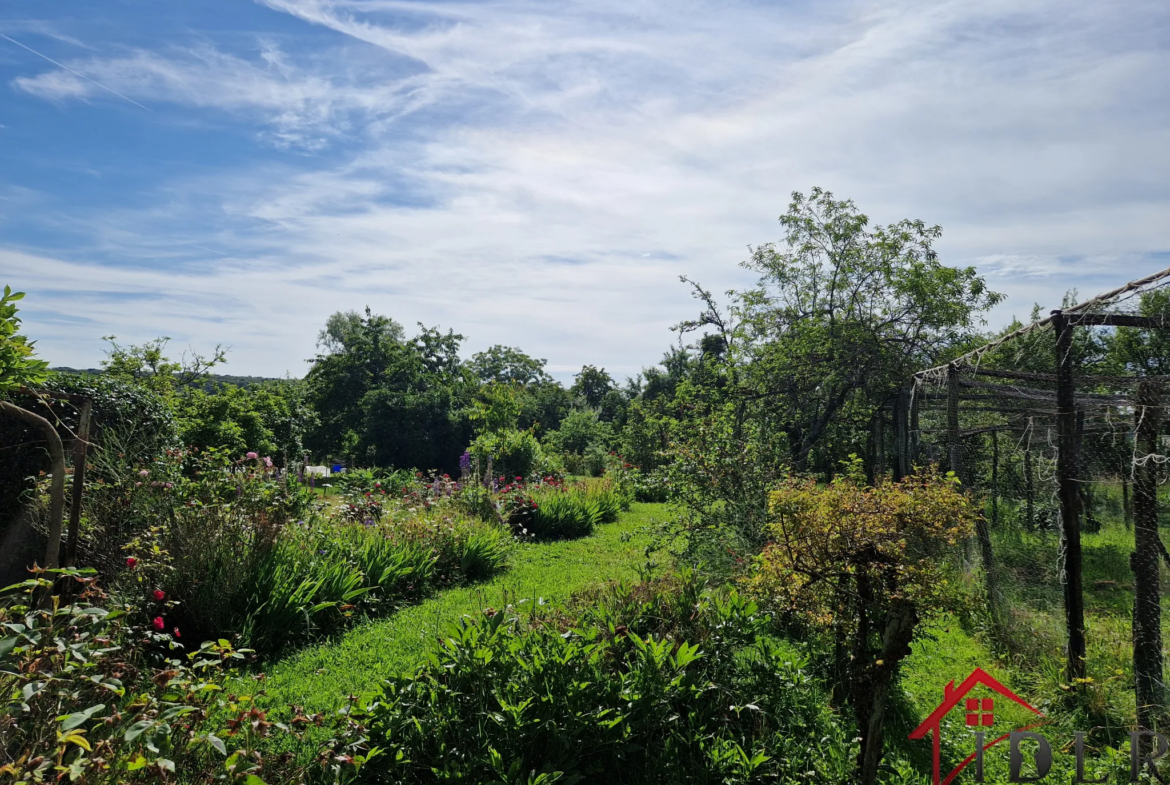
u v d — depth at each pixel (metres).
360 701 4.14
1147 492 4.64
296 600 6.16
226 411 14.70
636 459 20.44
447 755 3.68
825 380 12.81
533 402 36.78
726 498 7.95
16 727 2.91
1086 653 5.46
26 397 6.47
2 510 6.07
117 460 6.79
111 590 5.65
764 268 15.30
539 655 4.11
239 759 3.22
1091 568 9.52
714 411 9.95
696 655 4.40
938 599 3.96
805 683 4.71
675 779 3.84
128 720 3.00
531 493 13.11
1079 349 7.17
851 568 4.02
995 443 10.44
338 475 15.82
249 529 6.73
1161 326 4.83
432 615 7.03
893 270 13.60
